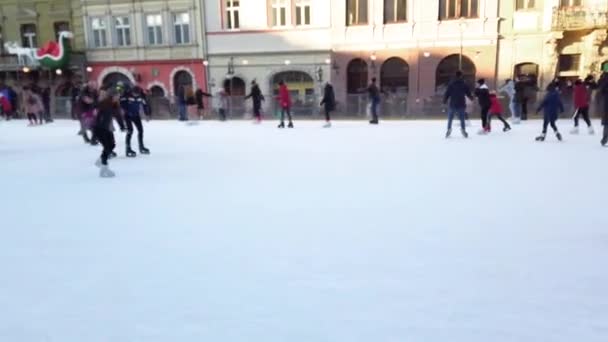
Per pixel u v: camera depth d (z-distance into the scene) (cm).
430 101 1959
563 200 534
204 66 2684
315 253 384
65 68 2841
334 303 297
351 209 518
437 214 489
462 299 298
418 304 293
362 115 2039
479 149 963
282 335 262
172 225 478
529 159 824
